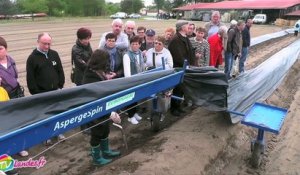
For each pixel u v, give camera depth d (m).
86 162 4.51
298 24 23.95
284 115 4.86
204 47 6.99
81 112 3.14
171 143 4.86
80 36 5.08
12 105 3.01
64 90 3.28
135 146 5.04
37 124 2.72
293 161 5.20
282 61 10.16
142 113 6.48
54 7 55.59
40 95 3.14
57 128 2.92
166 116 6.29
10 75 4.41
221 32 8.50
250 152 5.34
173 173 4.19
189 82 5.05
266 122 4.61
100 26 30.72
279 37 22.36
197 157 4.64
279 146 5.70
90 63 4.10
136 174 4.01
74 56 5.07
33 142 2.74
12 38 19.61
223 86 4.99
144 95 4.08
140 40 5.59
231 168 4.84
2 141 2.49
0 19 38.88
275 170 4.89
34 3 51.56
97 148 4.34
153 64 5.76
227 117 5.55
